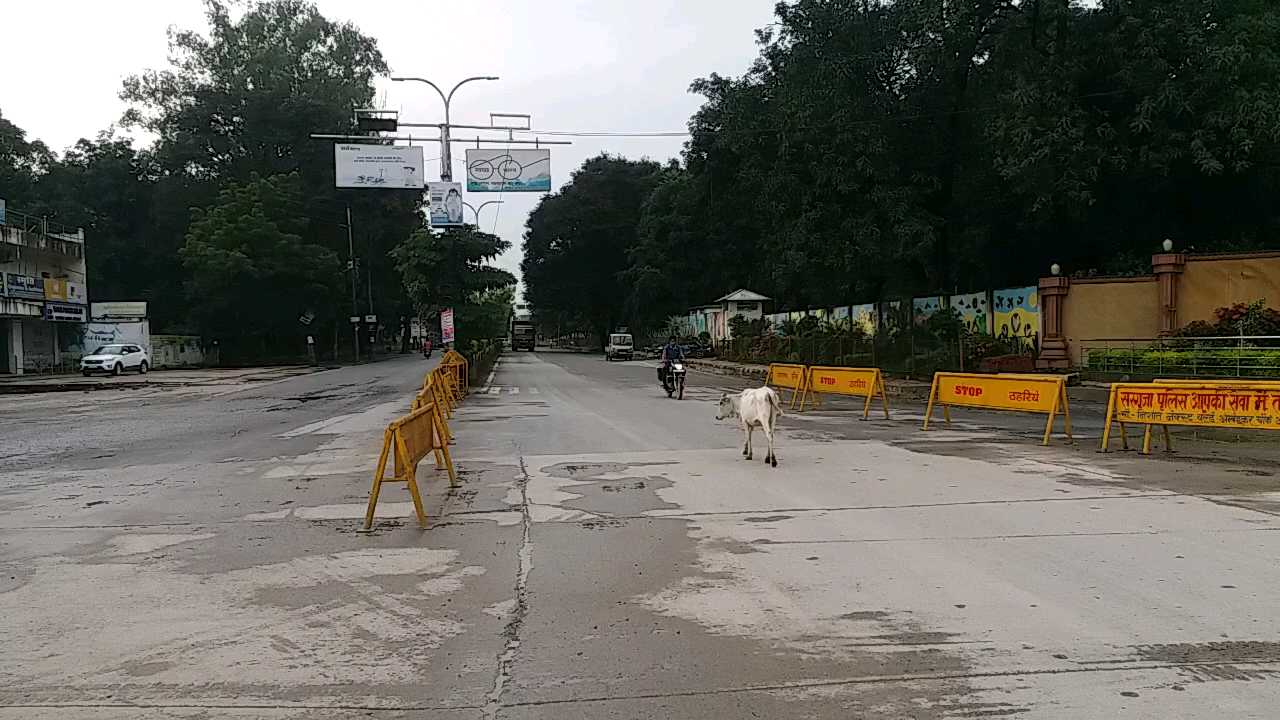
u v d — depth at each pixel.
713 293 62.28
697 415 18.80
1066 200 24.56
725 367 39.53
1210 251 27.67
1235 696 4.24
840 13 27.34
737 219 52.03
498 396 24.97
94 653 5.12
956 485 9.80
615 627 5.41
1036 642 4.99
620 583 6.32
